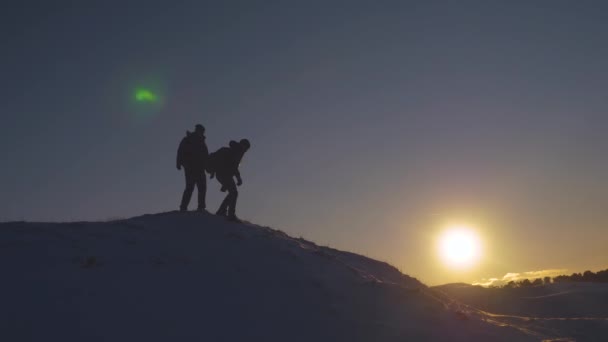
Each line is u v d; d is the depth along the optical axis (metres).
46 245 11.55
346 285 12.36
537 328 13.41
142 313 9.32
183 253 12.37
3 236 11.73
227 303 10.39
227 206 16.41
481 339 10.94
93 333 8.43
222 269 11.88
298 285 11.74
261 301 10.74
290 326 9.97
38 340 8.03
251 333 9.44
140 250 12.12
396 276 16.41
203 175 15.77
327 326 10.20
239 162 15.85
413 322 11.14
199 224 14.42
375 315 11.14
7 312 8.59
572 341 12.24
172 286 10.61
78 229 12.86
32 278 9.87
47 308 8.90
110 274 10.59
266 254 13.24
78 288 9.75
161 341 8.59
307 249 14.73
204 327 9.31
